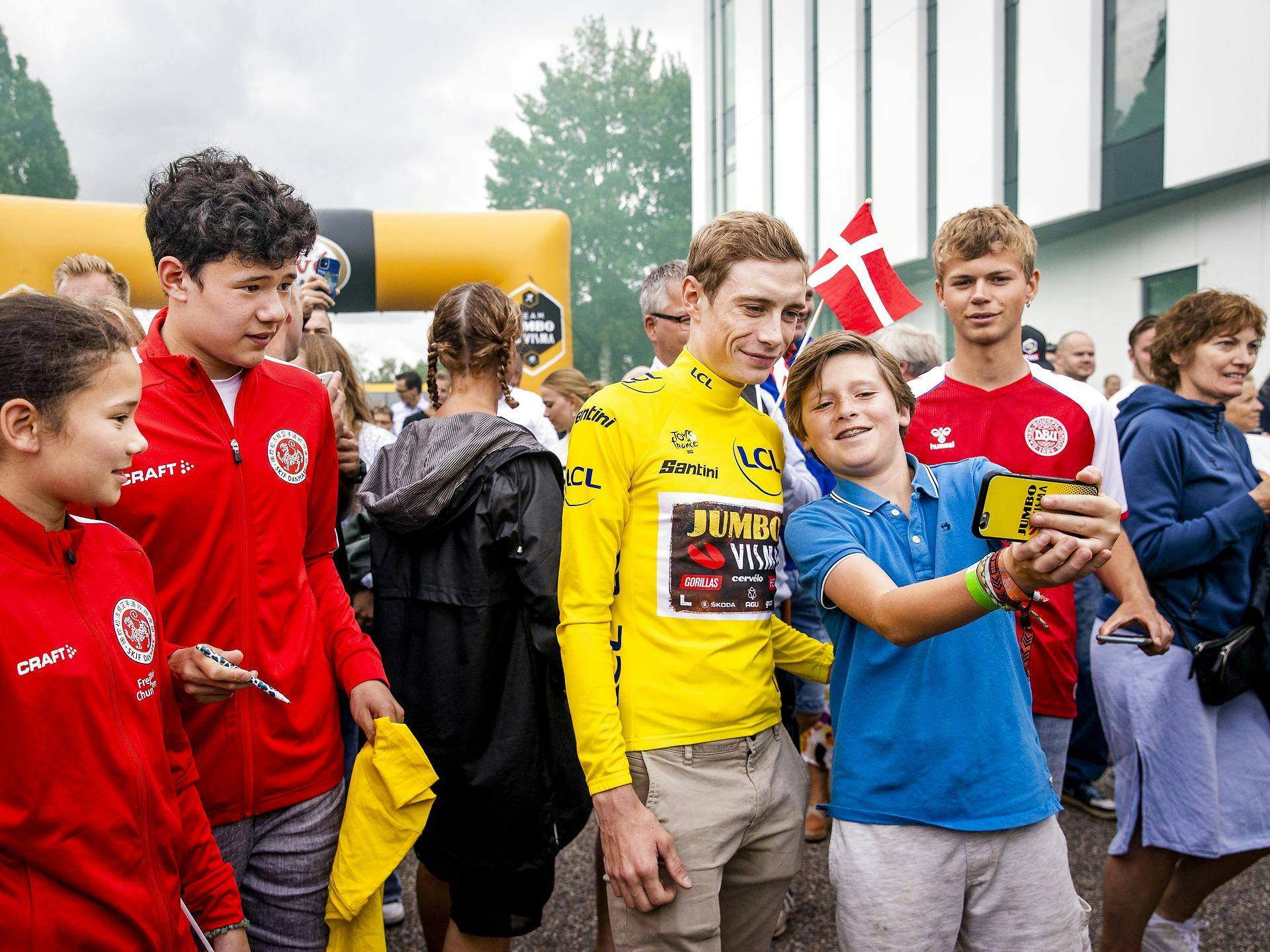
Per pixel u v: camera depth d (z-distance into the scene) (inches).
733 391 68.6
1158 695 88.4
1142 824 87.4
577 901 116.4
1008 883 64.3
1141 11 433.4
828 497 70.3
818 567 65.1
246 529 65.5
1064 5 467.5
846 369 67.6
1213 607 88.9
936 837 63.7
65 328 47.8
